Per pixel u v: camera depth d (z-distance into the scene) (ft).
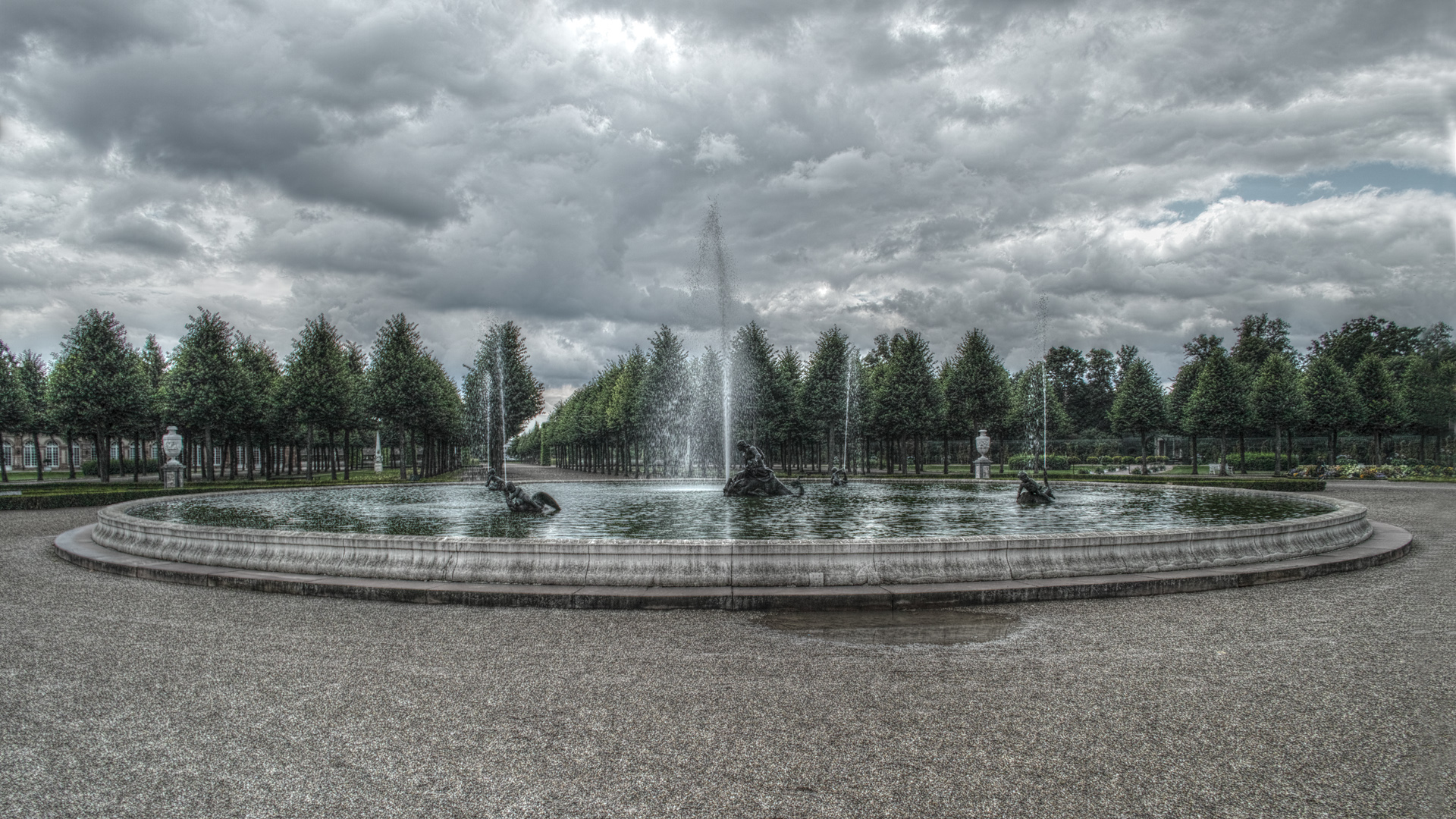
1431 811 11.98
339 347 152.97
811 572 27.71
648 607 26.13
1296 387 167.43
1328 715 16.25
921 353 146.82
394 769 13.64
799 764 13.76
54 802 12.53
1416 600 28.07
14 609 26.71
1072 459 234.17
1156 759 14.02
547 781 13.14
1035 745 14.62
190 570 31.65
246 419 126.72
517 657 20.42
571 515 52.26
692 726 15.55
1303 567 32.35
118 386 119.65
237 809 12.25
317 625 24.13
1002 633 23.00
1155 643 21.94
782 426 148.46
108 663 20.15
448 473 208.64
